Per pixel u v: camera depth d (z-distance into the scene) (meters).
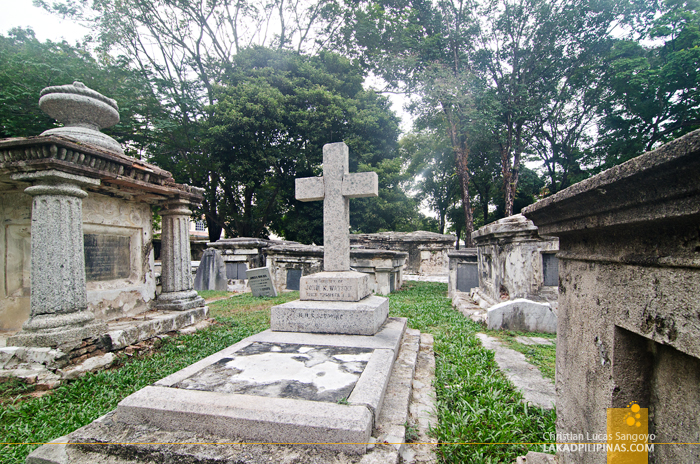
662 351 1.28
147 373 4.05
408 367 3.65
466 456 2.37
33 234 4.10
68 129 4.90
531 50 18.22
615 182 1.21
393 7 20.83
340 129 18.05
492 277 7.59
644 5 15.99
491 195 27.36
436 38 18.72
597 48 17.19
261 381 2.83
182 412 2.34
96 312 5.15
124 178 4.87
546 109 19.05
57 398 3.43
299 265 11.96
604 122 17.06
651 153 1.04
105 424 2.41
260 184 18.69
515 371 4.00
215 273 12.86
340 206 5.20
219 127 15.44
